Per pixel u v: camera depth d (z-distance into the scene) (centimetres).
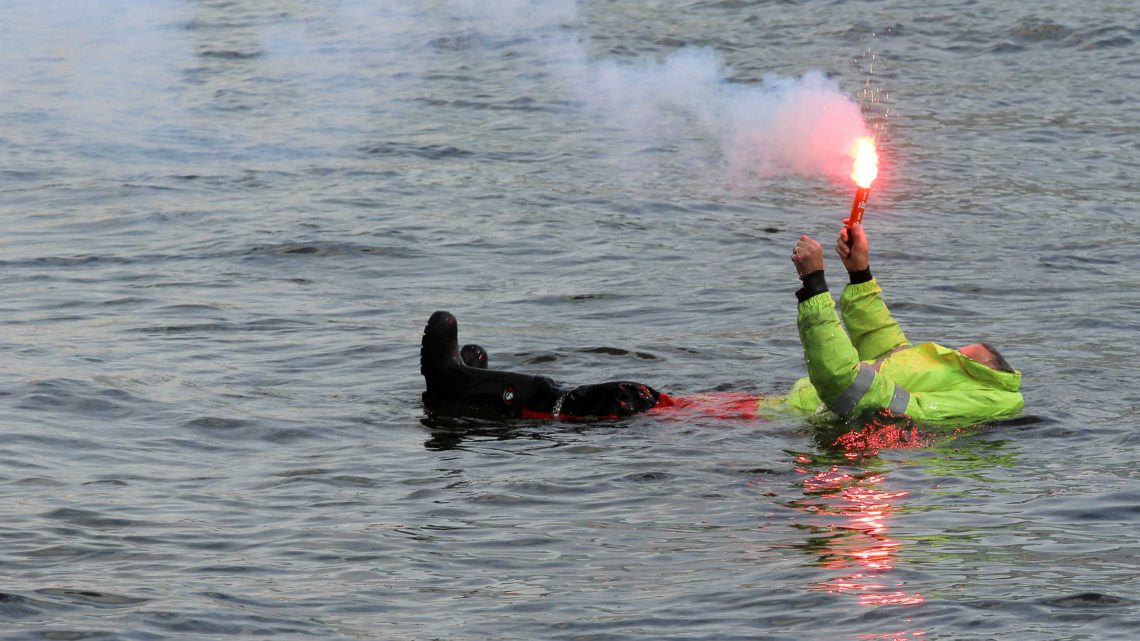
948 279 4434
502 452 2653
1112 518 2200
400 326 3772
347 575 1980
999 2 10750
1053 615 1781
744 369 3341
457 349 2994
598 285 4334
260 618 1806
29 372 3183
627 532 2178
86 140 7150
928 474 2478
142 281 4322
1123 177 6325
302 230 5062
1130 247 4919
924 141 7212
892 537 2123
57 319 3806
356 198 5731
